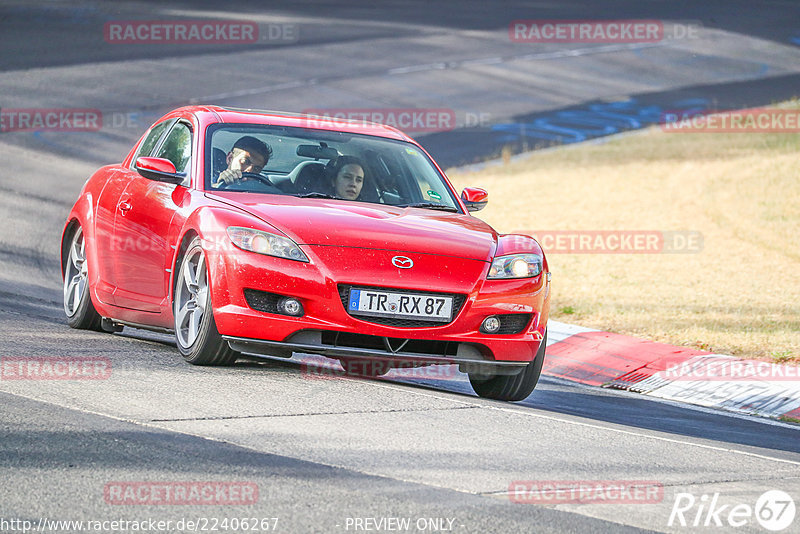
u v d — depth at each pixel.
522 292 22.39
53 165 67.31
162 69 105.19
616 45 135.88
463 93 106.38
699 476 16.81
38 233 48.28
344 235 21.73
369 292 21.12
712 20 155.62
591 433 19.48
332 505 13.32
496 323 22.02
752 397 27.81
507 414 20.39
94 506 12.71
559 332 35.22
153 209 24.38
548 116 98.75
